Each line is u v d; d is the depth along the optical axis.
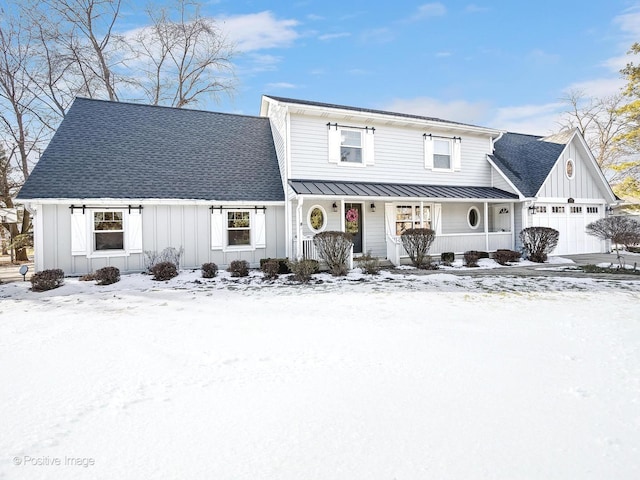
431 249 15.02
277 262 12.07
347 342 4.91
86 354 4.55
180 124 15.35
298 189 12.85
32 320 6.43
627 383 3.54
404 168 16.20
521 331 5.36
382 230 15.84
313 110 14.09
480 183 17.89
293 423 2.86
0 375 3.91
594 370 3.88
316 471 2.28
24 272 11.55
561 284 9.87
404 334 5.25
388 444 2.57
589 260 15.66
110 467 2.34
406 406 3.13
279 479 2.20
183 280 11.02
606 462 2.33
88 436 2.71
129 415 3.02
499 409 3.06
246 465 2.35
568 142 17.30
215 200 13.13
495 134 17.88
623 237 12.73
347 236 12.12
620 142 26.38
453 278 11.10
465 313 6.55
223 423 2.88
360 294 8.62
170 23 25.42
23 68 22.28
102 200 11.70
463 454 2.44
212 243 13.30
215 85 27.58
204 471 2.29
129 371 3.99
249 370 3.98
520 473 2.24
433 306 7.17
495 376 3.75
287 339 5.07
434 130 16.78
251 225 13.93
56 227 11.45
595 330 5.38
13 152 22.88
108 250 12.13
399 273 12.41
